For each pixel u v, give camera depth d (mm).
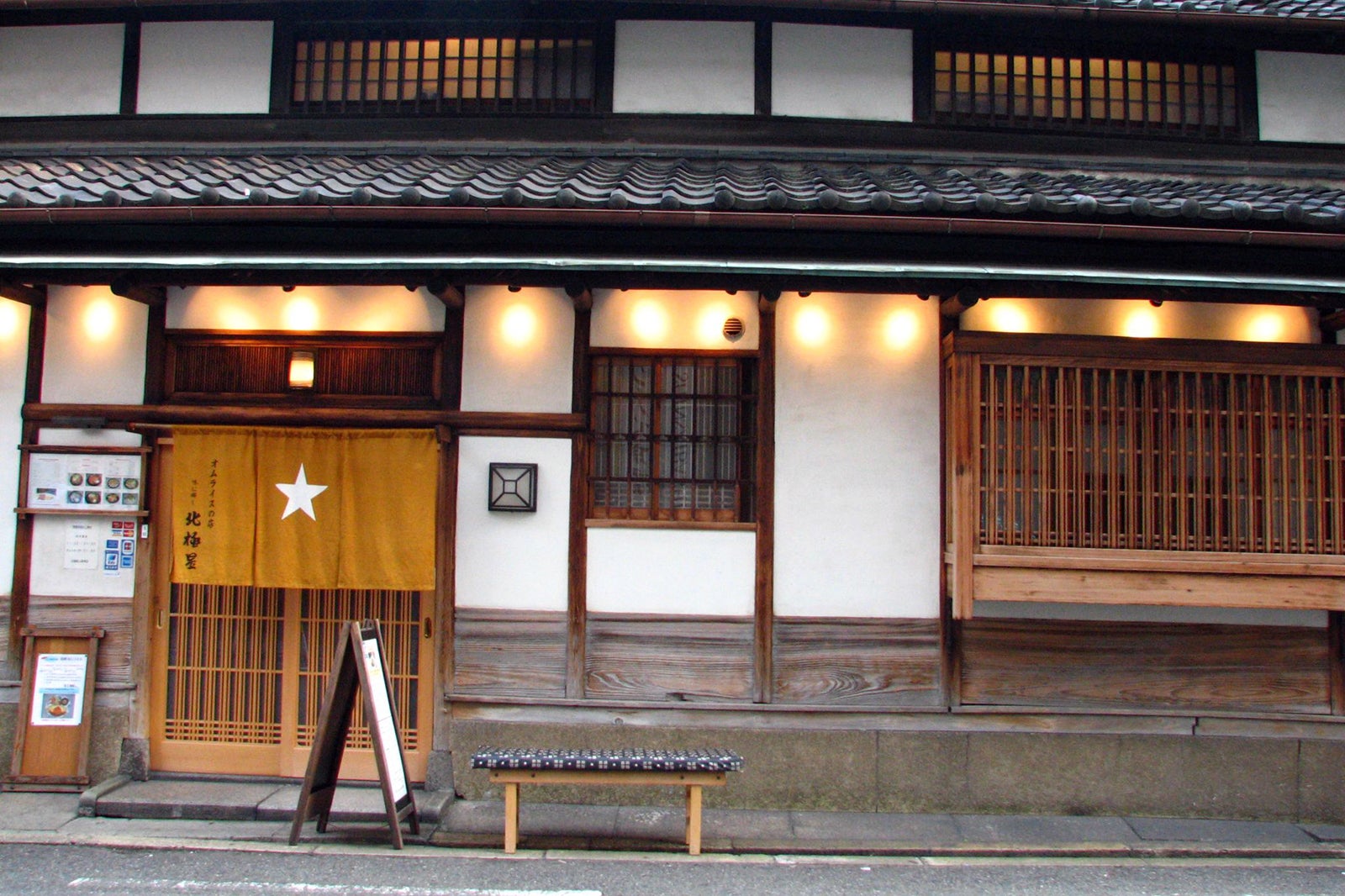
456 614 6512
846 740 6355
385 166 7062
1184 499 5969
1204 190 6824
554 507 6547
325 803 5840
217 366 6773
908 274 5504
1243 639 6434
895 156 7641
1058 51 7852
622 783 5711
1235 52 7887
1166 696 6391
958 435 6012
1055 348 6012
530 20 7809
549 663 6488
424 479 6387
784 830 5934
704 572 6500
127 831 5789
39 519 6691
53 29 7918
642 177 6535
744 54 7766
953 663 6383
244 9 7809
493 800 6379
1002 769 6332
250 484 6422
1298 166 7781
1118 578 5926
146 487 6660
